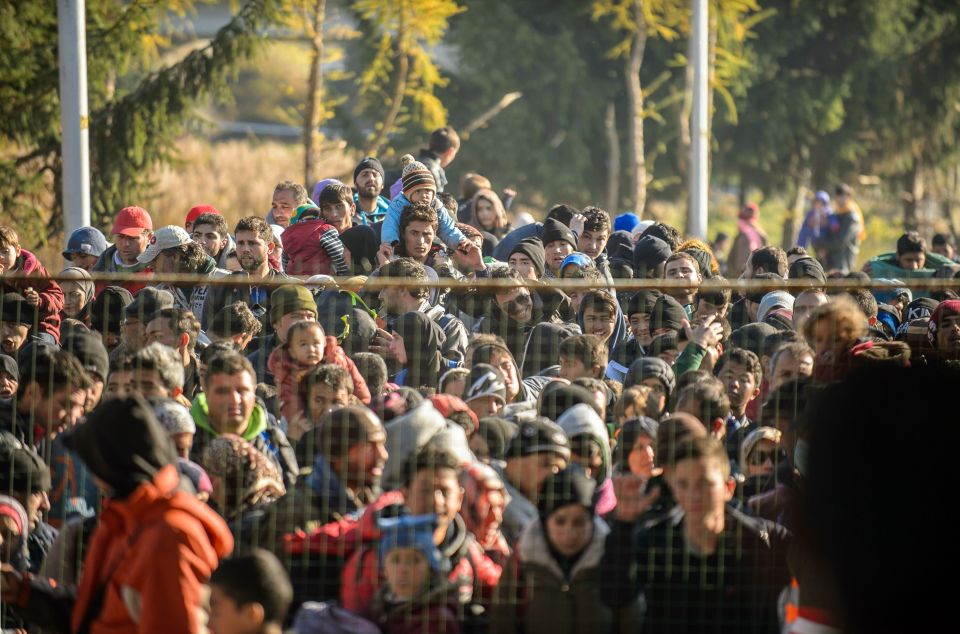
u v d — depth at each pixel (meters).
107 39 60.50
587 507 18.89
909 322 29.42
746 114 98.31
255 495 19.92
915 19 101.19
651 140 96.94
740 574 19.00
